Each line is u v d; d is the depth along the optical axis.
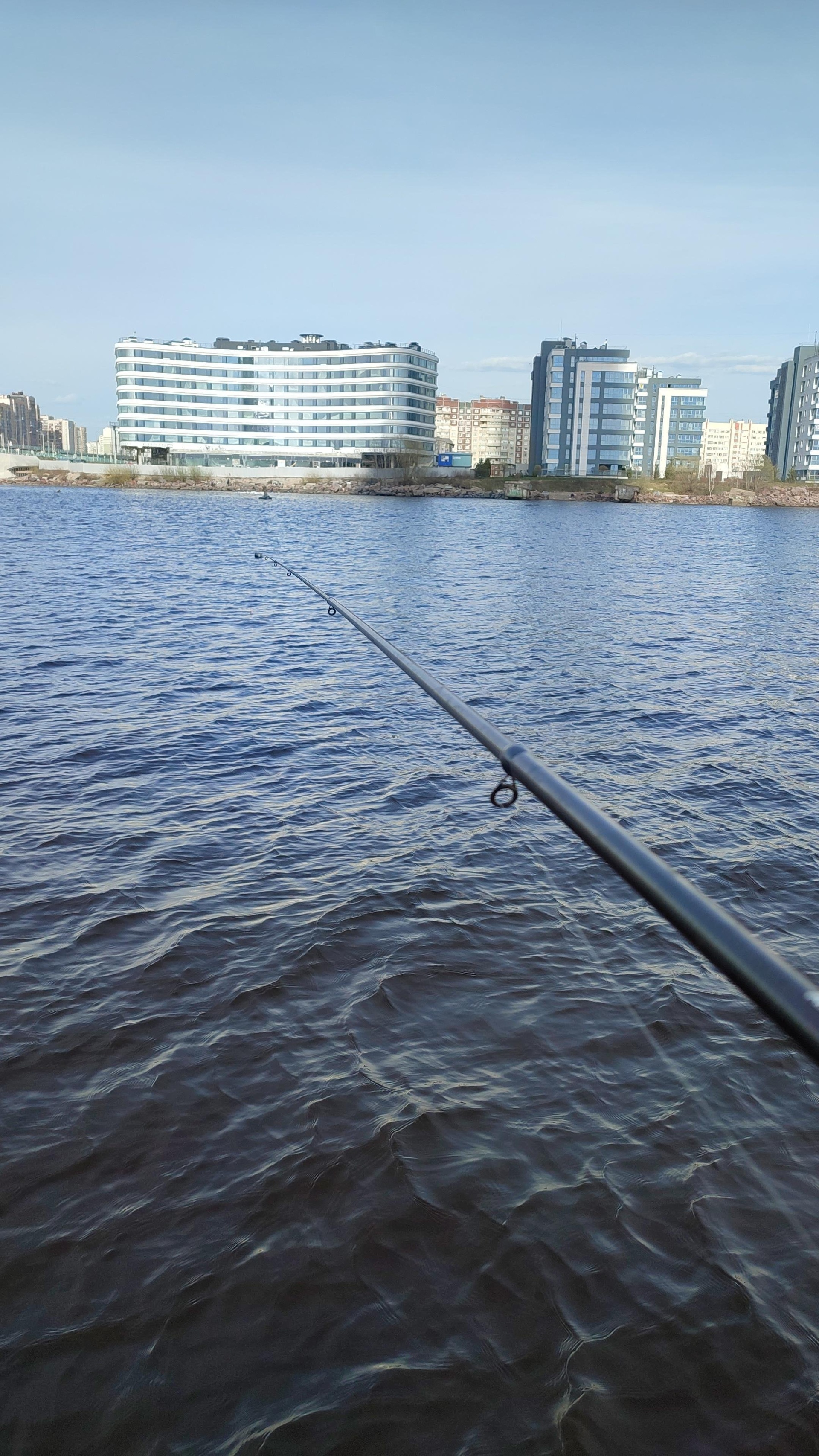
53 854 8.55
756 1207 4.64
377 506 122.62
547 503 153.00
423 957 6.91
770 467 175.38
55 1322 3.93
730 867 8.76
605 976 6.73
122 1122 5.09
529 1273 4.23
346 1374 3.76
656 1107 5.35
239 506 110.19
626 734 13.47
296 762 11.59
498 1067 5.67
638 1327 3.99
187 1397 3.65
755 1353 3.88
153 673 16.72
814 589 35.31
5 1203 4.52
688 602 30.58
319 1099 5.31
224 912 7.52
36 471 172.12
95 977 6.51
